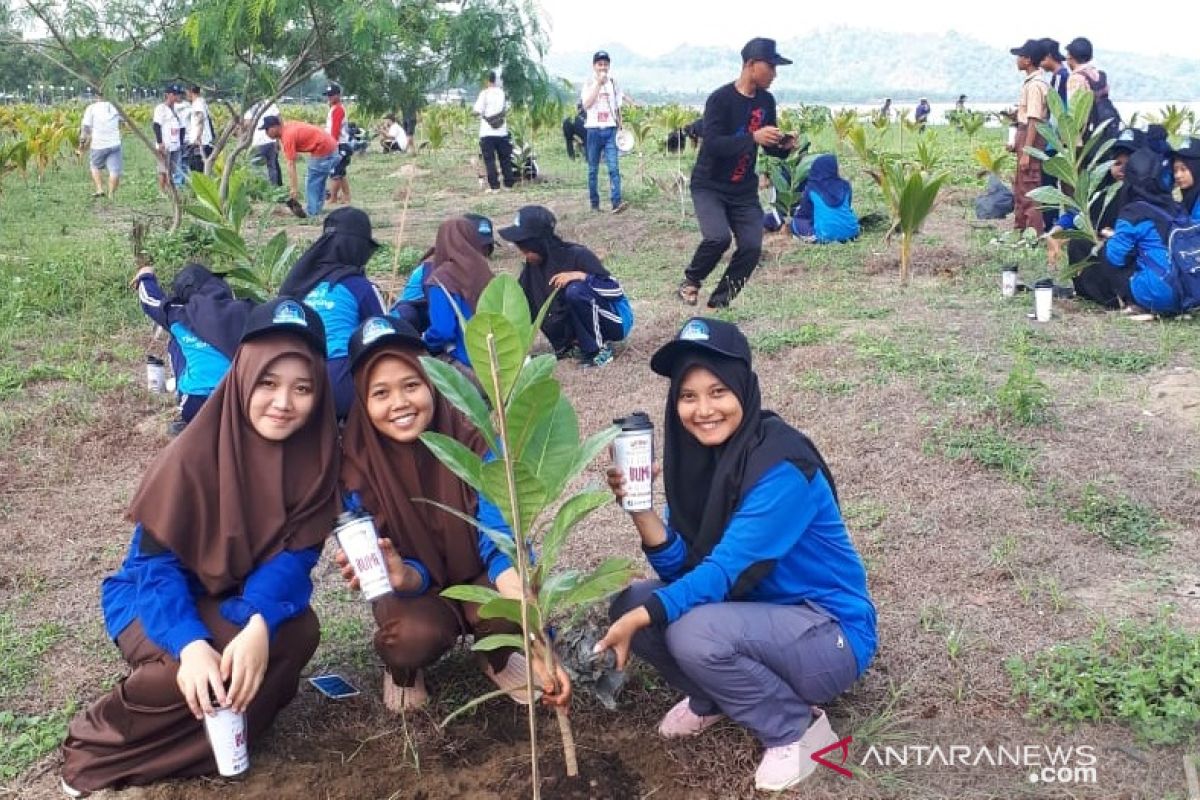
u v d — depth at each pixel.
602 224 12.15
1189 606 3.82
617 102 12.73
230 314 5.13
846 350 6.77
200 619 3.00
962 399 5.81
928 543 4.37
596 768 3.09
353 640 3.84
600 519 4.79
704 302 8.45
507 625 3.16
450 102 28.20
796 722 2.99
